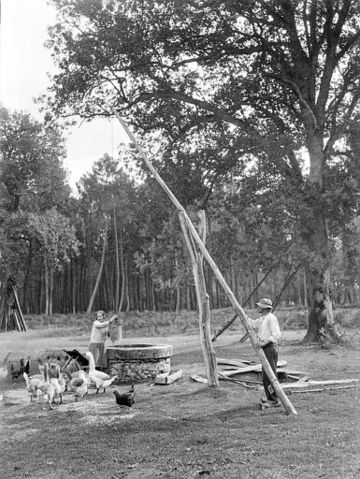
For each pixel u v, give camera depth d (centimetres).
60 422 932
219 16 2292
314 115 2359
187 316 5275
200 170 2353
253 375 1395
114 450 728
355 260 2522
